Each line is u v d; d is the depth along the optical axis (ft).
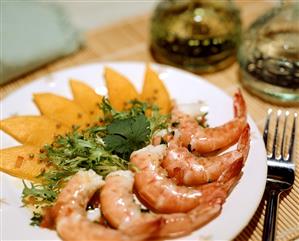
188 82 1.77
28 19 2.11
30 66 2.01
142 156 1.37
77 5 2.50
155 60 2.07
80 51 2.16
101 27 2.32
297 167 1.53
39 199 1.38
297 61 1.73
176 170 1.35
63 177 1.45
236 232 1.23
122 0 2.51
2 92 1.94
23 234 1.27
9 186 1.43
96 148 1.48
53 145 1.55
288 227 1.35
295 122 1.62
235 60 2.01
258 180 1.36
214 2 2.00
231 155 1.35
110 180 1.32
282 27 1.79
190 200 1.25
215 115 1.63
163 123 1.56
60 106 1.69
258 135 1.50
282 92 1.75
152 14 2.16
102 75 1.85
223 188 1.28
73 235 1.20
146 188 1.29
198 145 1.45
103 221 1.29
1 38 1.99
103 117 1.64
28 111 1.71
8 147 1.56
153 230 1.18
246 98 1.83
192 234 1.23
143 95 1.74
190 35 1.90
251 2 2.38
